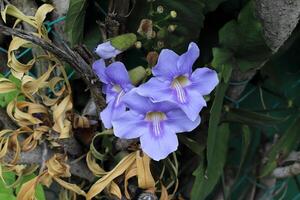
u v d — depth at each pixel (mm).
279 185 757
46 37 490
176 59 445
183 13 514
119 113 463
